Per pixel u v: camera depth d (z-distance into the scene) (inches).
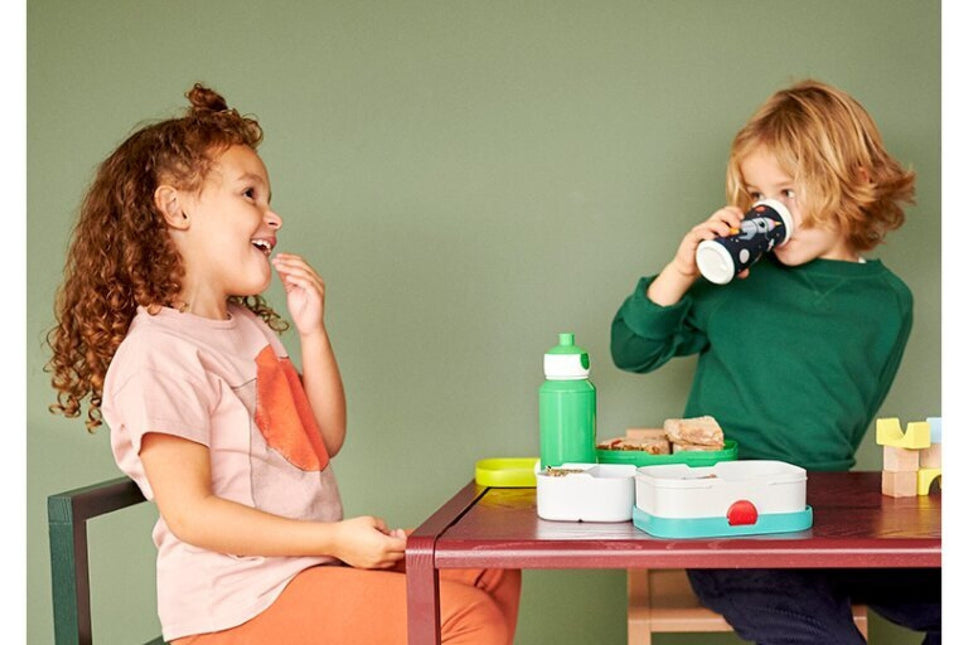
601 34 83.8
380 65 85.0
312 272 66.4
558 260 84.2
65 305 61.3
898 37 82.4
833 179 67.7
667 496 43.2
